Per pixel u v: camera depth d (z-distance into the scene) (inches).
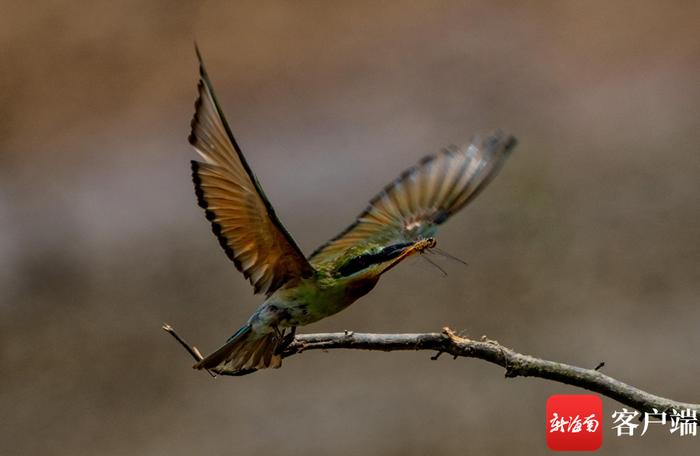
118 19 814.5
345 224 636.1
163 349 559.8
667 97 703.1
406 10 810.2
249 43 794.8
